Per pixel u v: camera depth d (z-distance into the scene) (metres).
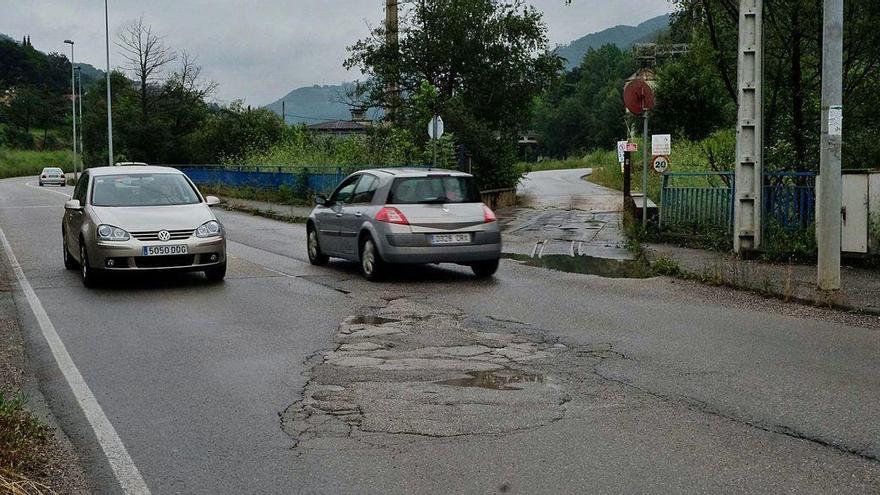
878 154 15.27
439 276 12.85
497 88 31.59
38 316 9.71
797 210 14.22
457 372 7.01
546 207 26.55
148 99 57.31
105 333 8.72
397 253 12.07
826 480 4.61
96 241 11.59
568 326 8.91
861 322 9.16
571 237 18.05
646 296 10.86
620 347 7.91
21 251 16.67
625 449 5.11
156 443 5.31
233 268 13.98
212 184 43.44
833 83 10.54
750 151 14.15
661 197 16.69
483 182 27.66
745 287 11.22
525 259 14.83
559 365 7.23
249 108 54.69
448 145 25.27
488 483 4.60
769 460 4.91
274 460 4.98
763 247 14.04
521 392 6.38
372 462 4.93
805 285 11.17
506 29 31.45
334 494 4.47
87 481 4.70
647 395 6.29
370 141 30.28
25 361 7.55
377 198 12.56
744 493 4.43
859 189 12.55
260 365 7.29
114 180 13.08
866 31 14.56
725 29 16.39
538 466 4.84
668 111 40.28
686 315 9.55
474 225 12.35
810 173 14.20
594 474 4.71
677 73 39.97
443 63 31.55
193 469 4.86
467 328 8.83
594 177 49.34
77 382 6.78
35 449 5.10
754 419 5.68
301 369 7.14
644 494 4.43
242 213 28.58
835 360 7.38
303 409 5.99
